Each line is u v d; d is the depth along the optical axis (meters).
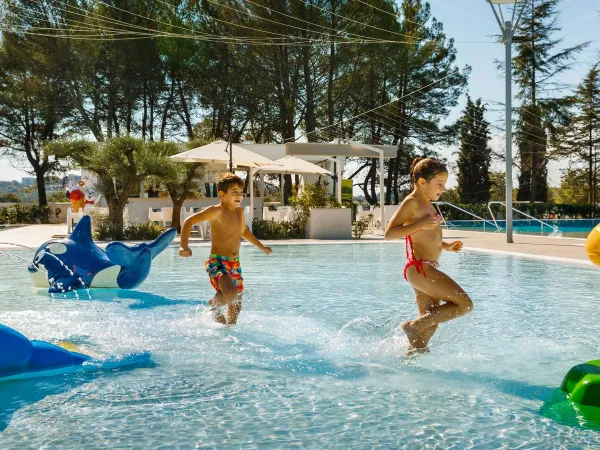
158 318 5.07
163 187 22.30
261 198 23.55
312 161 24.31
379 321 4.91
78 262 6.86
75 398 2.90
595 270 8.80
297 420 2.59
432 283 3.80
